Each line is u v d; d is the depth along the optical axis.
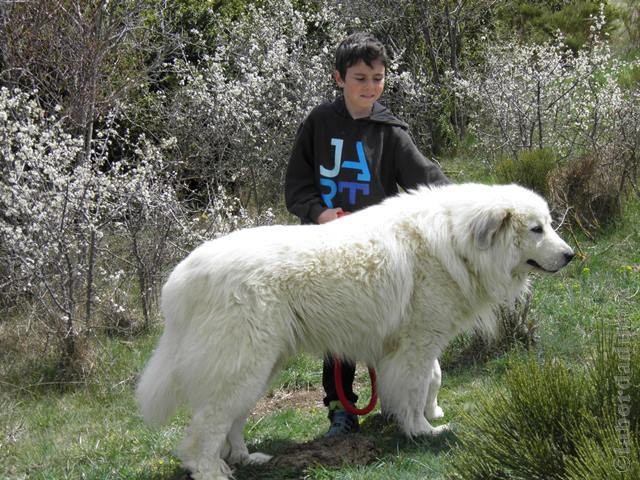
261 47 8.97
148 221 6.64
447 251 4.04
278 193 8.86
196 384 3.75
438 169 4.44
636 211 7.68
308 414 4.93
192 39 9.54
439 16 10.92
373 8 10.63
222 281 3.72
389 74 9.81
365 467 3.88
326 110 4.41
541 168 7.82
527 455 3.03
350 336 3.99
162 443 4.60
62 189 5.96
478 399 3.63
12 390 5.52
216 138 8.45
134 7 8.04
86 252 6.32
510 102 9.24
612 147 8.35
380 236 4.00
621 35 13.51
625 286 6.29
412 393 4.13
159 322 6.59
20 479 4.35
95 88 6.97
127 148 8.95
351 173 4.36
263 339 3.73
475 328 4.58
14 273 6.19
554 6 13.95
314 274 3.83
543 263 4.10
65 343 5.79
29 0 6.83
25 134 5.87
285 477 3.91
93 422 5.09
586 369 3.37
